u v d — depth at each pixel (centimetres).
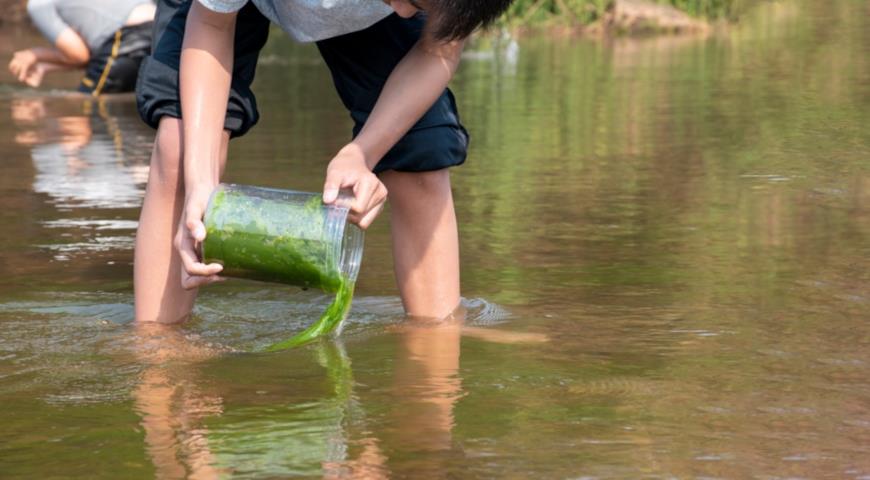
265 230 295
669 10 1436
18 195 510
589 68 1024
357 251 313
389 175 327
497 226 443
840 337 295
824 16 1454
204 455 217
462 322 317
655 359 279
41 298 348
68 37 873
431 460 213
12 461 216
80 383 263
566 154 611
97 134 695
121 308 338
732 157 588
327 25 312
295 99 839
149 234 324
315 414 239
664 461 213
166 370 273
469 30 278
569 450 219
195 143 310
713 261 383
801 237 414
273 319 328
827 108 742
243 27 331
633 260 386
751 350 285
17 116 768
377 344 295
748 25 1421
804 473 208
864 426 232
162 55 328
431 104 317
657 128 687
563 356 282
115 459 215
